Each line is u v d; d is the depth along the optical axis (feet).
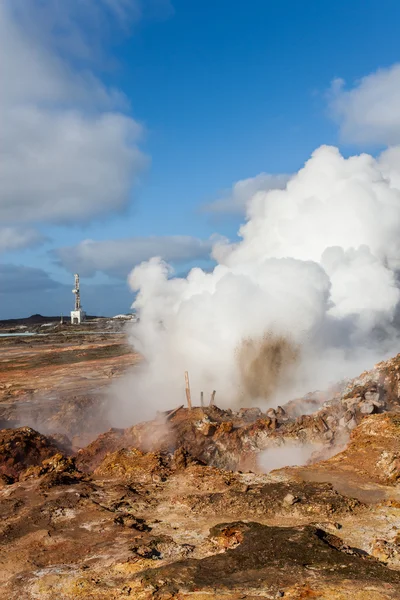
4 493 65.92
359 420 89.86
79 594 37.73
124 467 75.36
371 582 34.71
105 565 42.75
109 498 62.03
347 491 60.29
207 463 88.53
